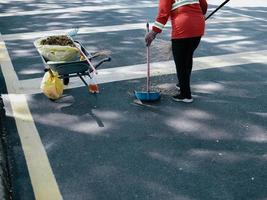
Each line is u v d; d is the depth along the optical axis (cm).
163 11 332
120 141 310
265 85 417
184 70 361
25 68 465
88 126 333
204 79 430
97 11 787
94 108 364
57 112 357
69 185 260
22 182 263
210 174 270
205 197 248
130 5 847
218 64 477
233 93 396
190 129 328
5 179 260
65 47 359
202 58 499
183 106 368
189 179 265
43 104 371
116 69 458
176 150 298
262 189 255
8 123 339
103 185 259
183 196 249
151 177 267
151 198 247
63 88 392
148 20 705
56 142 310
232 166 279
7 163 283
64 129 329
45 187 258
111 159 287
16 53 521
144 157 290
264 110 361
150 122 339
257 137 316
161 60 476
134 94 391
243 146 304
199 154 293
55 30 638
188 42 345
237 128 330
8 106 369
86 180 264
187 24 337
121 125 334
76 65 362
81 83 415
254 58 500
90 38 589
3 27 666
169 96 388
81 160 286
